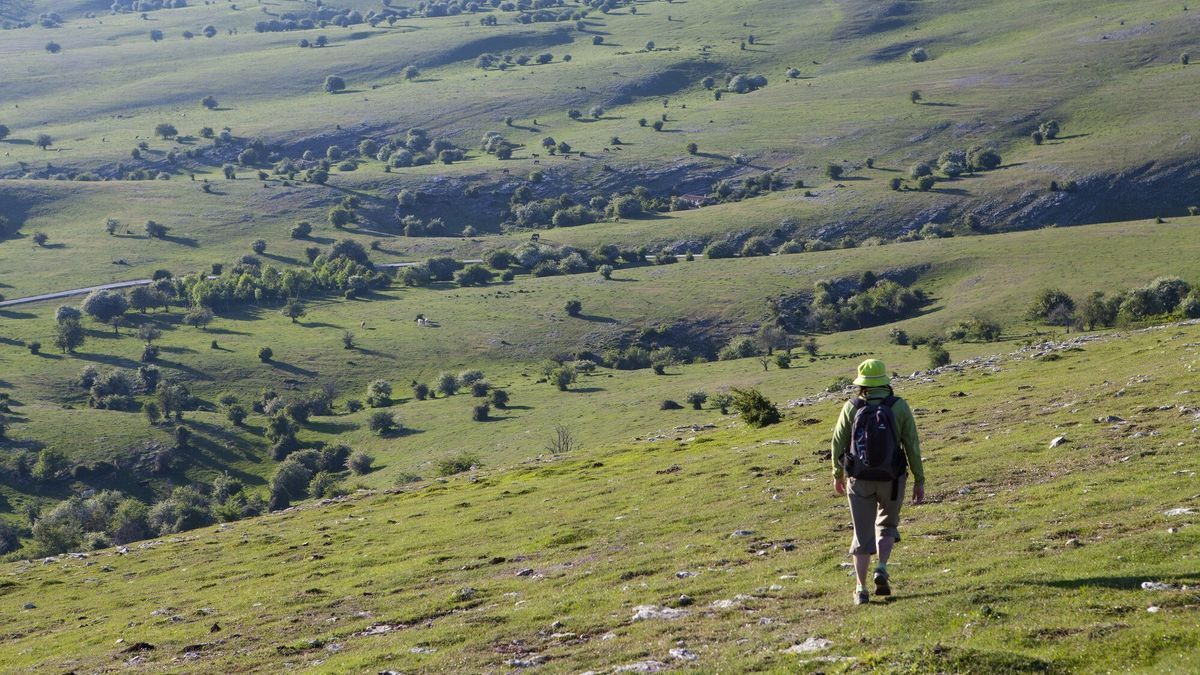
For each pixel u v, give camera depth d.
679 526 28.45
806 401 66.81
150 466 181.75
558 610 18.86
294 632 22.22
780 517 26.56
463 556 30.23
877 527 13.89
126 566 43.25
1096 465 24.91
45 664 23.31
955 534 19.75
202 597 31.22
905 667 10.77
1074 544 16.72
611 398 193.12
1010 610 12.67
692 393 175.62
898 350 199.12
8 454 178.62
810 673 11.31
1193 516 16.98
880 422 13.17
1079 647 11.00
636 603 18.17
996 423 37.34
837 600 15.16
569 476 50.00
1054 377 49.41
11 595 39.03
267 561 37.69
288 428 192.62
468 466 87.25
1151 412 31.34
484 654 16.08
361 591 26.69
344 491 145.00
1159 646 10.65
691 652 13.36
